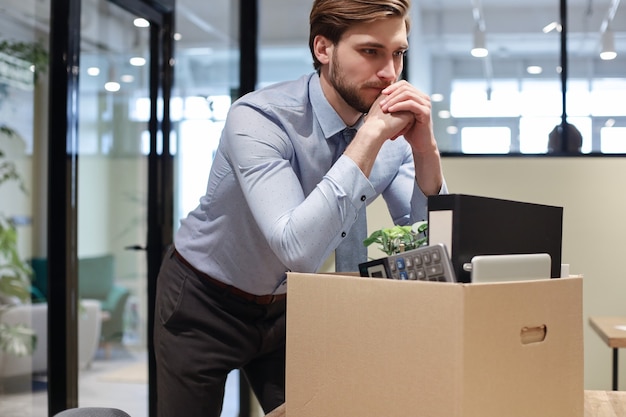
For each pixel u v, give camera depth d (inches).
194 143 169.2
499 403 40.1
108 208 146.9
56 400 133.6
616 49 157.1
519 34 160.4
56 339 133.5
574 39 158.6
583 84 158.2
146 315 158.9
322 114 63.8
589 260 146.1
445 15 162.6
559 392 43.7
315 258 52.3
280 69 178.4
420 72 163.2
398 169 71.2
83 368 140.3
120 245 150.9
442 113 162.6
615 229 145.5
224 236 70.7
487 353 39.4
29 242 138.9
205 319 72.8
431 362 39.5
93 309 142.7
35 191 137.8
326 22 57.3
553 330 43.1
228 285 72.5
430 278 41.4
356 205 53.1
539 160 147.4
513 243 44.6
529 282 41.5
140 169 156.2
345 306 43.3
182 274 74.0
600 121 157.6
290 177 57.2
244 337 73.6
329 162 65.9
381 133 54.6
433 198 42.7
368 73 56.6
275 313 75.7
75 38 133.6
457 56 162.4
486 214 42.7
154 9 156.6
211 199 70.7
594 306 146.0
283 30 178.4
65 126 132.6
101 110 143.6
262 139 59.2
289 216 54.4
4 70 136.0
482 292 39.1
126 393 152.0
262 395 77.9
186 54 168.2
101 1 142.3
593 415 51.3
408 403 40.5
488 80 161.2
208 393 73.0
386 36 55.7
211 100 173.0
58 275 133.4
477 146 161.3
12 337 139.1
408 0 56.0
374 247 140.6
